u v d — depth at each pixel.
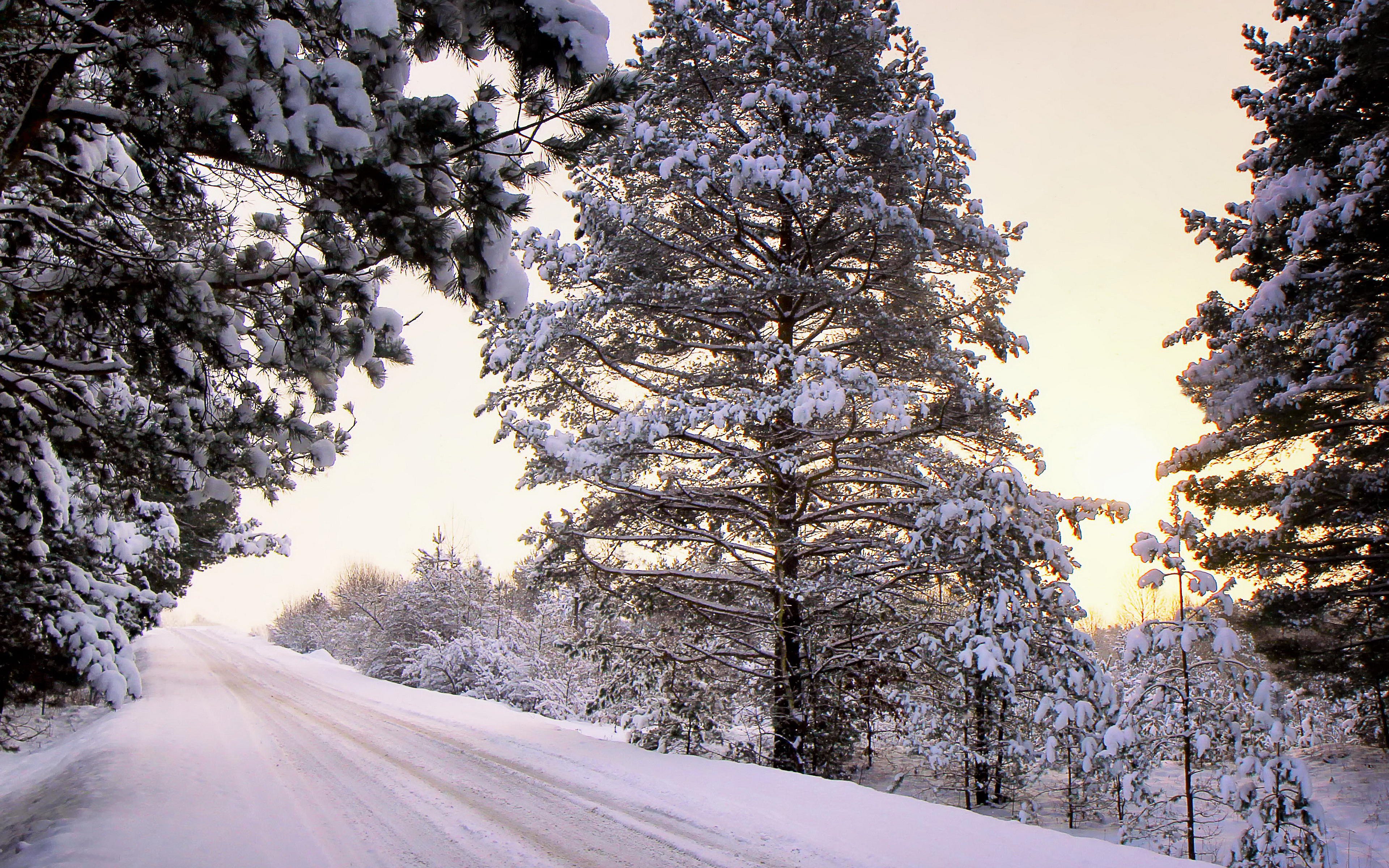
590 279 11.66
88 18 3.85
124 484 6.21
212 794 7.88
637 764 9.73
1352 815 10.85
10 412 5.32
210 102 3.79
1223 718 8.45
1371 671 12.43
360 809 7.38
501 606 30.66
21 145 4.21
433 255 4.15
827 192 10.67
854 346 12.65
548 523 12.25
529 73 4.12
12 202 4.96
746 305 12.01
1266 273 13.91
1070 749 10.65
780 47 11.88
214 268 4.80
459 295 4.45
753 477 13.02
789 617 11.80
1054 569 10.27
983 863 5.57
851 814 7.02
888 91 11.61
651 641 12.30
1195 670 8.73
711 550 13.07
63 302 4.73
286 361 5.16
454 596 29.70
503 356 10.91
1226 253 14.57
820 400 9.59
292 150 3.71
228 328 4.80
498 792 8.15
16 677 10.49
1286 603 13.10
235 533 16.11
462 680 25.11
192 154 4.30
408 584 31.67
